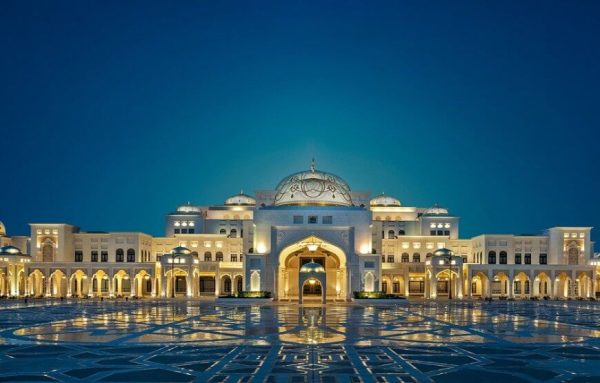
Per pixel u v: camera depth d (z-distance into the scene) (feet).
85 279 411.54
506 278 379.76
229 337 141.08
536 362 104.42
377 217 468.75
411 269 398.21
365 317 206.69
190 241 437.17
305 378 89.20
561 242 413.39
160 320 191.01
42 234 405.80
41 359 107.86
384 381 87.45
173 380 88.07
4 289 373.81
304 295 377.91
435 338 139.54
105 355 112.27
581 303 320.70
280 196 384.47
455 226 448.24
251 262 347.77
